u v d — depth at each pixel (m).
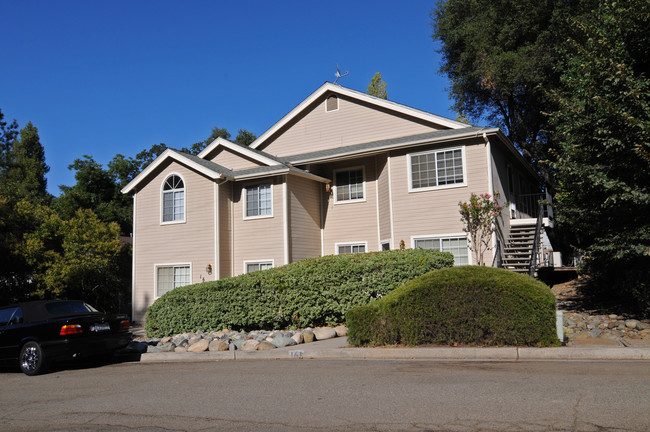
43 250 20.69
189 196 19.75
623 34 10.92
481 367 7.75
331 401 6.09
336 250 19.95
